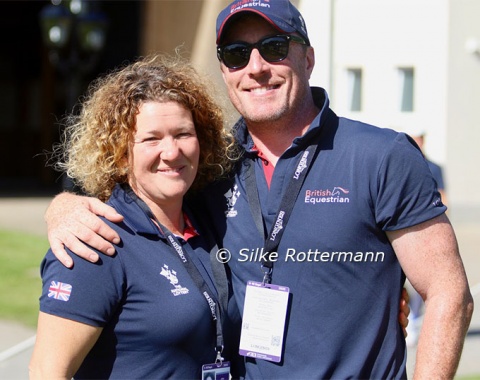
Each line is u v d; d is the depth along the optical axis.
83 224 2.36
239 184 2.72
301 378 2.52
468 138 11.92
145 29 14.46
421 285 2.50
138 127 2.47
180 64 2.69
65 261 2.31
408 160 2.48
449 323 2.42
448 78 11.60
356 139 2.55
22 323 6.13
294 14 2.66
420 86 11.62
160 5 13.72
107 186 2.58
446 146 11.69
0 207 14.62
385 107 11.59
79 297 2.30
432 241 2.48
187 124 2.51
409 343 5.46
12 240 10.22
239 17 2.63
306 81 2.72
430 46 11.58
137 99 2.48
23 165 21.53
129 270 2.38
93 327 2.33
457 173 11.86
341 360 2.51
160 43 13.83
